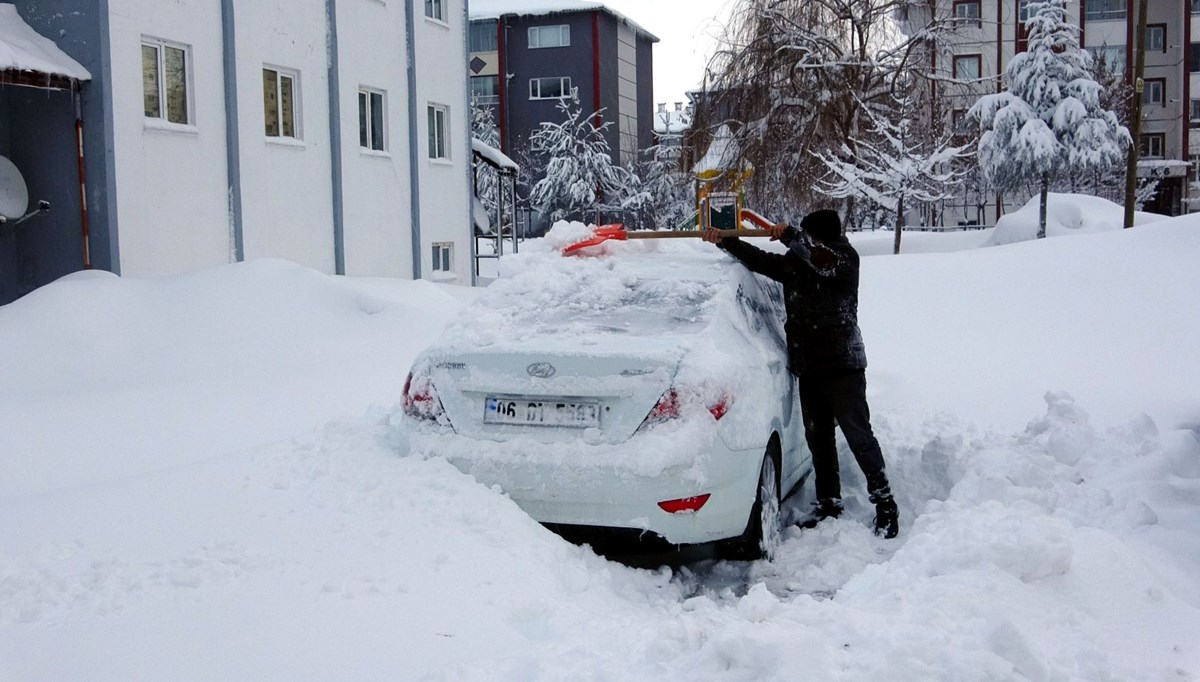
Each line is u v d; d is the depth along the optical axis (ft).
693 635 10.98
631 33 235.61
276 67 62.75
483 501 15.37
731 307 17.70
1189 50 189.67
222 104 57.31
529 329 17.29
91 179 49.32
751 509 16.19
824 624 11.34
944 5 104.78
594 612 13.34
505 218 182.29
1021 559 12.64
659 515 14.83
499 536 14.65
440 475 15.93
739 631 10.55
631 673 10.50
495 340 16.87
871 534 18.20
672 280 18.29
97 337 38.78
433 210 82.84
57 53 48.73
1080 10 196.75
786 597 15.51
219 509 16.20
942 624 11.21
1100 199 103.81
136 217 50.98
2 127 50.62
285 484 17.11
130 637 11.96
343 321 43.09
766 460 16.92
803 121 101.55
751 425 16.01
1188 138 191.11
